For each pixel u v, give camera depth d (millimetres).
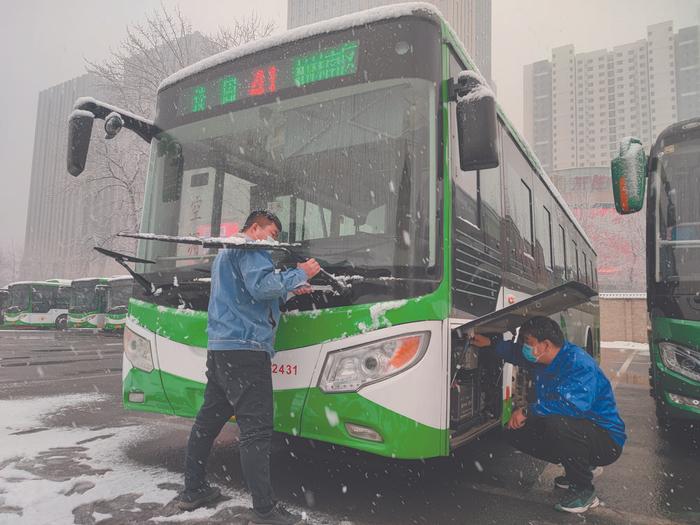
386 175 3477
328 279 3277
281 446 4953
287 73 4035
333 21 3910
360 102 3693
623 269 46438
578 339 8617
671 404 5195
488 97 3289
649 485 4262
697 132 5676
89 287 29547
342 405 3180
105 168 23578
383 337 3143
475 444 5410
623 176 5379
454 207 3600
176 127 4539
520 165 5645
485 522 3332
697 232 5320
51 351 16516
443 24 3734
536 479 4250
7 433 5379
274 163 3947
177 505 3279
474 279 3865
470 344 3926
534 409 3746
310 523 3160
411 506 3562
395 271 3230
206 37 24391
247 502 3395
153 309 3994
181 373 3734
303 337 3332
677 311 5195
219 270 3256
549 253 6898
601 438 3580
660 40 96250
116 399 7539
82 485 3660
